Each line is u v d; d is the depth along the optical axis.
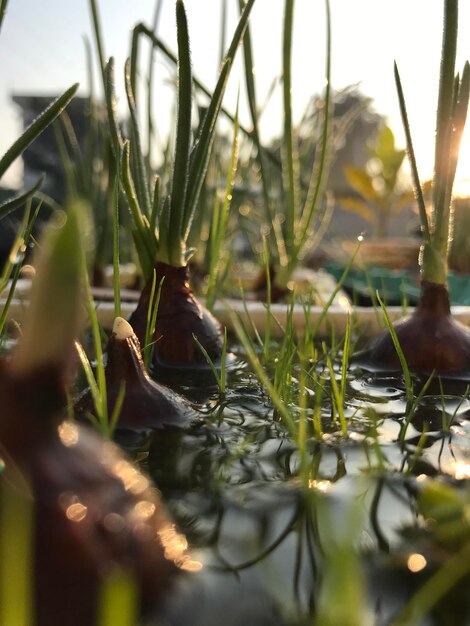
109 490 0.10
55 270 0.09
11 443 0.09
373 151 1.80
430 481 0.15
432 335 0.27
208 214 0.54
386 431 0.19
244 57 0.43
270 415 0.20
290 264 0.46
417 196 0.28
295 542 0.11
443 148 0.27
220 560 0.11
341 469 0.15
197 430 0.18
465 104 0.27
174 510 0.13
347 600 0.08
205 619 0.09
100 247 0.55
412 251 1.09
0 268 0.69
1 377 0.09
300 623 0.09
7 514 0.09
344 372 0.20
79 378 0.24
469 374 0.26
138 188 0.31
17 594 0.08
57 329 0.09
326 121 0.43
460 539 0.12
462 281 0.61
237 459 0.16
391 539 0.12
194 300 0.28
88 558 0.09
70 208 0.08
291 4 0.39
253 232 0.70
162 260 0.28
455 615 0.09
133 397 0.19
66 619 0.09
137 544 0.10
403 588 0.10
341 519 0.12
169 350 0.27
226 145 0.61
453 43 0.26
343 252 0.92
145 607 0.09
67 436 0.10
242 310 0.37
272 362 0.29
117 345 0.19
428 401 0.22
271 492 0.14
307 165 0.60
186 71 0.25
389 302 0.54
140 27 0.37
